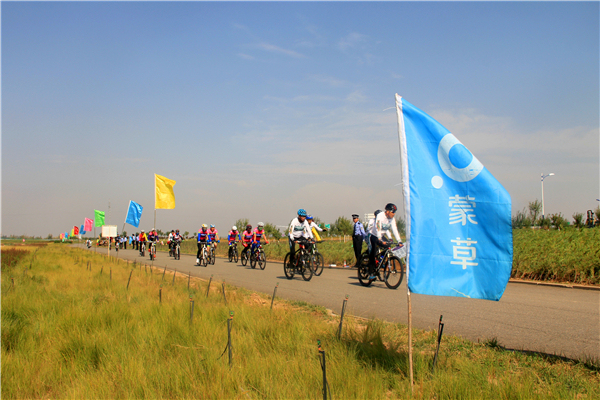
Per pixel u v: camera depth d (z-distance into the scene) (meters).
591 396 3.50
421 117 4.12
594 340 5.55
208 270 17.14
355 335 5.41
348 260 18.69
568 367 4.40
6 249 31.62
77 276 12.55
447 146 4.01
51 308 7.07
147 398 3.60
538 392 3.58
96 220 24.84
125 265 17.98
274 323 5.81
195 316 6.50
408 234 4.02
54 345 5.13
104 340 5.13
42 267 16.06
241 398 3.60
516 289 10.17
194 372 4.14
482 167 3.89
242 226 48.81
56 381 4.14
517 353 4.91
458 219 3.93
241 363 4.38
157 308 6.95
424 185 4.04
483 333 6.05
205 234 20.19
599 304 8.05
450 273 3.91
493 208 3.82
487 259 3.81
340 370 4.08
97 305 7.38
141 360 4.39
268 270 17.11
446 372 4.09
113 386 3.87
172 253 26.88
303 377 4.00
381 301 9.01
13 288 9.20
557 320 6.75
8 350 5.13
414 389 3.73
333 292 10.47
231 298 8.59
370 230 11.48
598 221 26.06
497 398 3.48
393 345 5.04
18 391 3.87
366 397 3.53
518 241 15.72
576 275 10.71
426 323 6.79
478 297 3.81
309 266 12.97
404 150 4.11
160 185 20.16
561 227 26.61
